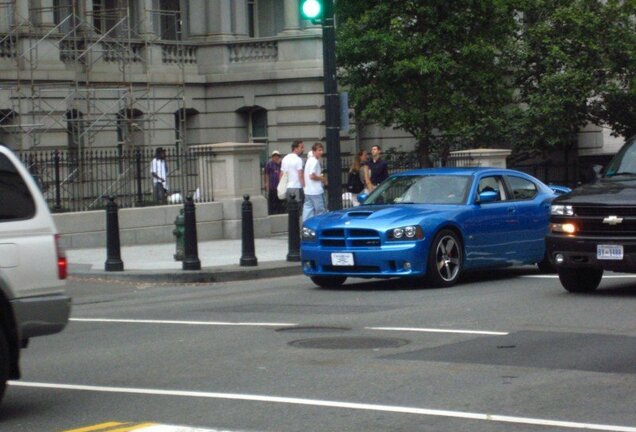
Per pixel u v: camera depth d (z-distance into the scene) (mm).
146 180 30719
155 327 14602
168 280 20875
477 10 34281
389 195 19328
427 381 10523
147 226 28203
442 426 8805
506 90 36969
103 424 9133
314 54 41719
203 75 43094
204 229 29141
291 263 22562
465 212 18406
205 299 17953
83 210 27875
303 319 14859
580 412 9227
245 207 22094
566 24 41812
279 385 10477
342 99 22328
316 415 9242
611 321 14000
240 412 9398
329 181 22328
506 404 9531
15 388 10734
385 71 34188
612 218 15930
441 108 34375
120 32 40094
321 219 18391
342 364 11453
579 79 41062
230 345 12867
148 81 39438
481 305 15750
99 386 10719
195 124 43281
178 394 10195
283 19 44219
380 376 10797
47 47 36438
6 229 9516
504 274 20266
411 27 34375
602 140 50812
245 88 42688
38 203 9797
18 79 34906
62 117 36531
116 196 28203
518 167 45969
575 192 16703
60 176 29641
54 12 38375
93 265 22703
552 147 43344
